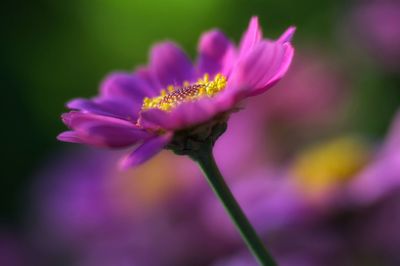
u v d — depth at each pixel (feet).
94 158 1.72
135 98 1.02
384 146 1.39
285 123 1.76
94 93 2.40
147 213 1.54
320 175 1.36
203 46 1.02
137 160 0.83
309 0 2.26
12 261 1.92
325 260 1.34
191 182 1.53
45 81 2.37
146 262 1.52
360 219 1.34
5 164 2.26
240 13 2.33
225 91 0.88
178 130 0.88
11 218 2.19
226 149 1.62
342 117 1.86
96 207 1.63
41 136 2.32
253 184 1.45
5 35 2.34
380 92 2.00
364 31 2.03
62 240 1.84
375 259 1.34
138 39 2.40
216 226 1.47
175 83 1.03
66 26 2.40
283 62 0.86
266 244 1.37
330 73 1.87
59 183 1.77
